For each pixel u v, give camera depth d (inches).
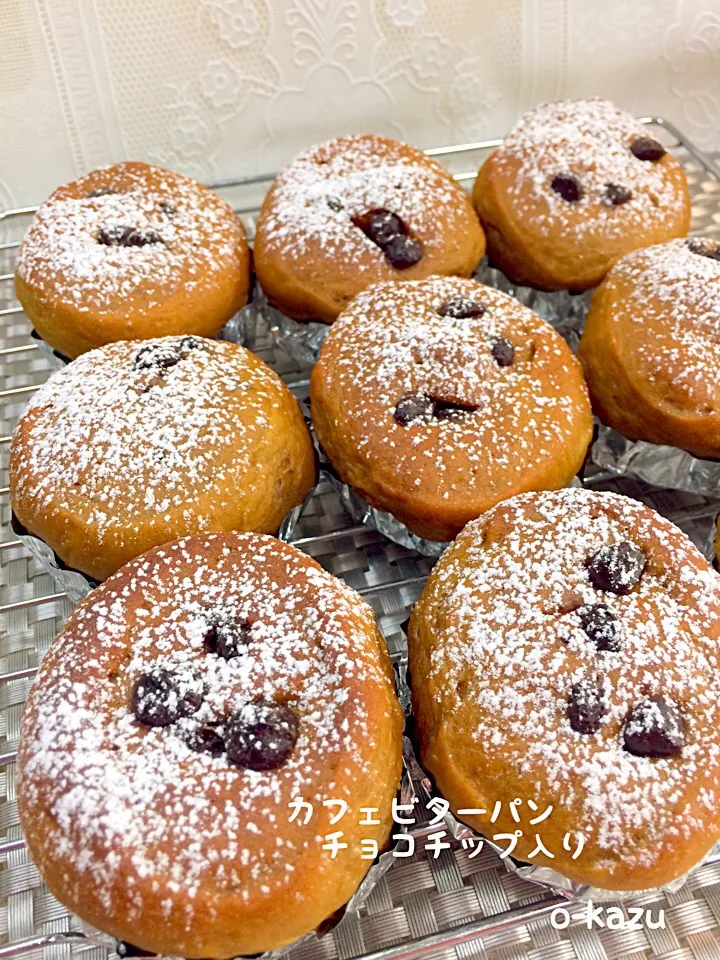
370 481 7.4
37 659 7.6
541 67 12.4
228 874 5.1
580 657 5.8
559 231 9.3
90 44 10.9
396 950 5.9
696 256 8.6
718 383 7.7
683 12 12.1
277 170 12.8
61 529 7.0
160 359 7.7
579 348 8.9
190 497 6.9
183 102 11.8
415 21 11.6
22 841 6.2
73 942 5.9
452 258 9.1
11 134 11.5
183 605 6.2
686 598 6.1
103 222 8.9
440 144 13.1
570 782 5.5
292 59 11.7
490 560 6.4
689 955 6.0
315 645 6.0
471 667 5.9
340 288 8.8
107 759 5.5
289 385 9.6
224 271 9.0
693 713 5.6
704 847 5.4
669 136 12.6
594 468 8.8
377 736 5.6
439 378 7.5
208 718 5.6
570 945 6.1
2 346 10.2
